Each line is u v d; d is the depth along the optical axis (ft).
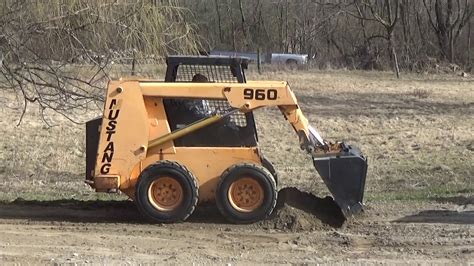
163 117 29.07
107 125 28.78
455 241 27.27
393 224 30.04
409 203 34.68
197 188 28.78
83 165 48.19
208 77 30.32
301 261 24.49
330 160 28.94
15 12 32.37
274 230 28.63
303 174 45.60
